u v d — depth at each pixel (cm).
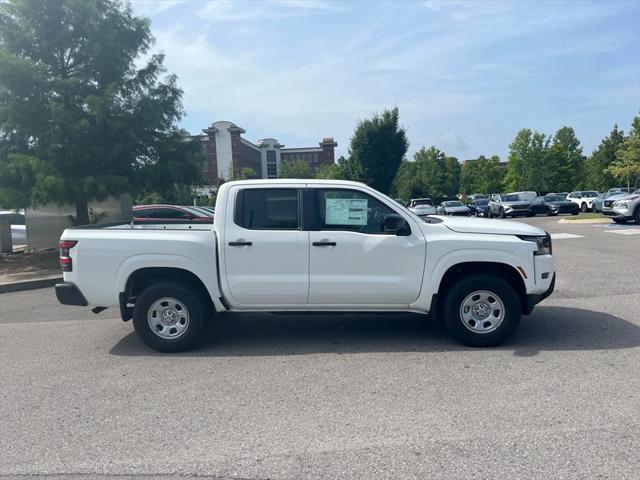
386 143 4447
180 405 437
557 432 368
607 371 482
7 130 1245
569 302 763
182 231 585
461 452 346
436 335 624
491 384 460
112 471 336
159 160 1384
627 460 330
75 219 1494
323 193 583
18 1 1237
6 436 388
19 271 1204
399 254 568
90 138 1236
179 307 584
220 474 329
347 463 337
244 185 586
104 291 582
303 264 573
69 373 525
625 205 1889
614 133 5562
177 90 1420
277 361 544
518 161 5622
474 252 562
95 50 1271
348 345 594
